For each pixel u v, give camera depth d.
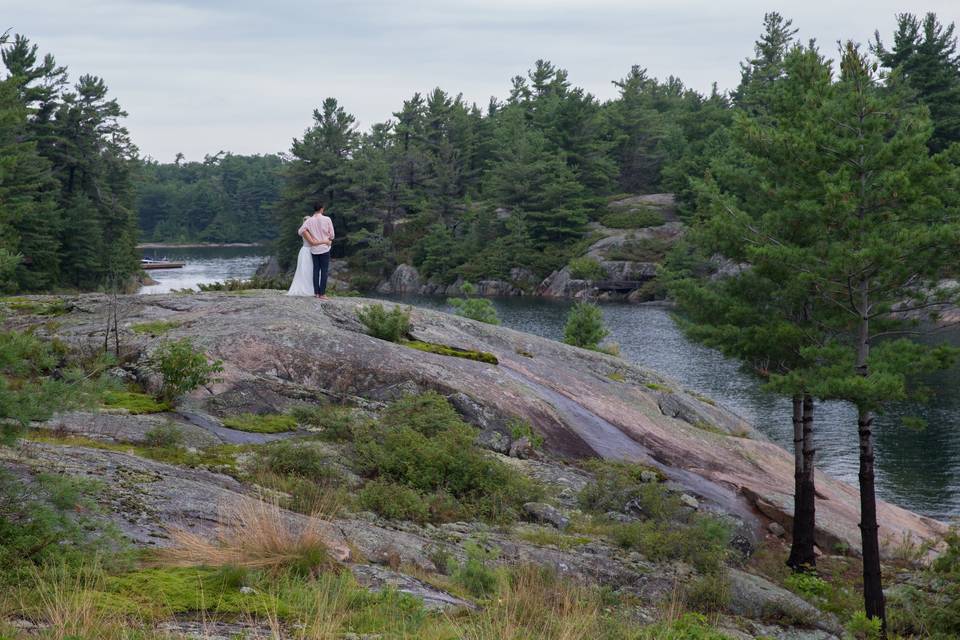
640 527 12.42
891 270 14.22
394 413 14.59
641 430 19.17
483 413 16.14
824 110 14.91
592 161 114.94
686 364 47.34
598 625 7.75
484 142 135.25
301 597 6.34
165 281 95.00
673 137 128.38
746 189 17.41
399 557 8.78
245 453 12.03
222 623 5.70
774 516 16.91
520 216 104.81
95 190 81.50
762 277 16.19
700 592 10.80
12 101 12.70
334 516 9.82
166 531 7.46
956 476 27.66
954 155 14.13
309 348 16.39
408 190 117.69
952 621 13.30
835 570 15.57
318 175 113.81
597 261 92.88
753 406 37.62
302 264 20.66
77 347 15.61
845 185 13.83
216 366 14.24
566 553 11.10
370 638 5.88
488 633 6.33
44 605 5.35
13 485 6.50
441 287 103.38
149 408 13.20
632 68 153.88
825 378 14.34
